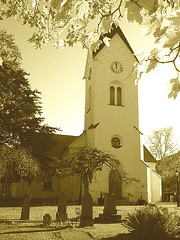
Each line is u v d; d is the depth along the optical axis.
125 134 30.08
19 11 5.98
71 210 18.02
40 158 24.59
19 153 14.51
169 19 2.62
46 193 33.41
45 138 25.70
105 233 8.87
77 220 12.98
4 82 23.78
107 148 28.94
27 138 24.02
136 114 31.16
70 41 5.03
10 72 23.95
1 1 5.74
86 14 3.61
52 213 16.69
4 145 14.41
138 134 29.86
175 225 8.05
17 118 23.97
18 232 9.04
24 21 5.92
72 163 14.35
